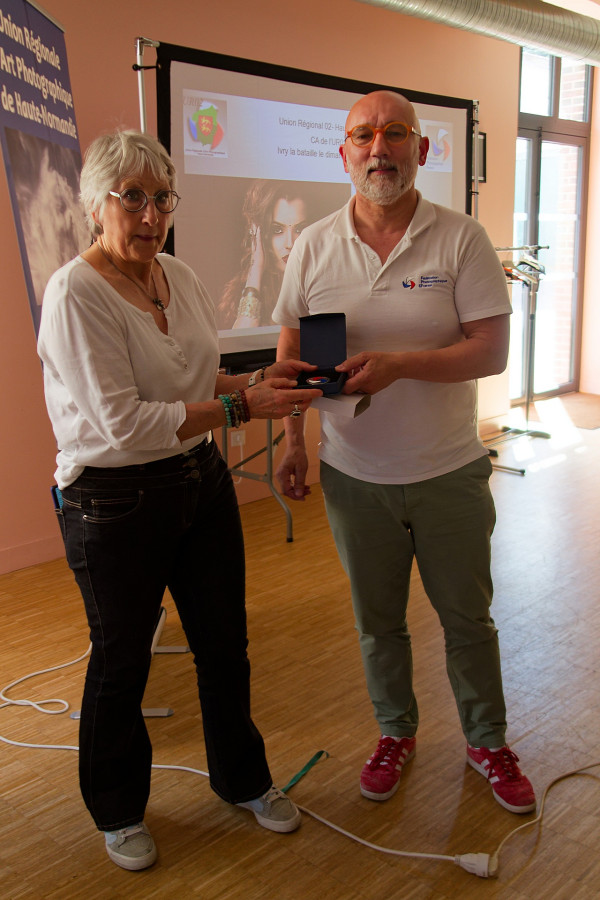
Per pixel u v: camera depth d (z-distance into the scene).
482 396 5.99
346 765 2.11
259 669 2.64
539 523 4.05
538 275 5.59
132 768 1.76
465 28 4.56
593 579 3.33
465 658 1.95
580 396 7.43
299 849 1.81
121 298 1.52
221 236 3.76
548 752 2.13
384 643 1.99
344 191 4.32
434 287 1.77
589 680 2.51
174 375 1.60
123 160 1.43
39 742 2.26
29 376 3.54
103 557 1.59
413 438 1.82
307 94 4.00
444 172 4.86
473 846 1.79
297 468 2.06
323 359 1.76
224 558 1.74
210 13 3.92
